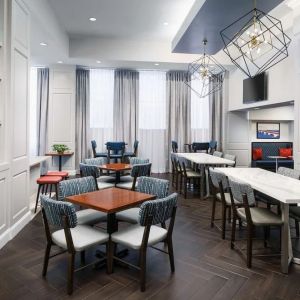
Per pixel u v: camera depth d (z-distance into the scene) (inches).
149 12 207.0
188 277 95.4
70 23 227.9
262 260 108.7
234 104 301.0
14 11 129.3
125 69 310.8
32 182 188.7
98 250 112.0
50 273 96.2
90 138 309.9
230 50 272.1
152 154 324.5
